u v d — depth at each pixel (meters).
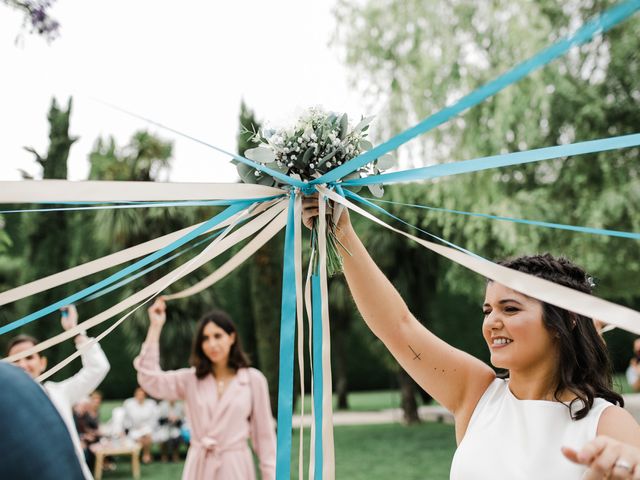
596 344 1.65
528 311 1.64
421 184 9.84
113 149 14.44
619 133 9.09
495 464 1.60
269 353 11.98
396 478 8.24
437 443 11.11
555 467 1.53
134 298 1.83
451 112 1.06
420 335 1.87
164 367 12.88
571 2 9.01
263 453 3.81
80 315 15.85
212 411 3.75
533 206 9.08
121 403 21.31
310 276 1.89
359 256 1.92
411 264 12.89
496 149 8.99
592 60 9.18
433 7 9.34
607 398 1.62
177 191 1.59
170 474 10.00
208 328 3.80
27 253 14.98
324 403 1.69
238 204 1.88
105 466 10.31
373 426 14.08
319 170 1.86
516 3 8.70
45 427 1.02
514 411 1.65
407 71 9.62
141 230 12.18
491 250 10.09
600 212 8.80
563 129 9.13
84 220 15.00
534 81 8.55
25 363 3.47
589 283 1.75
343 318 15.30
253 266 12.17
